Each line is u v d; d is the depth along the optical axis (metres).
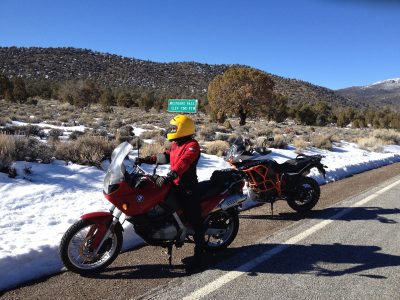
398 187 10.86
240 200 5.64
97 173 9.77
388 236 6.54
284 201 8.98
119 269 5.04
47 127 22.09
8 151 9.53
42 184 8.27
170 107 14.80
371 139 25.20
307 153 17.86
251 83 44.78
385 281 4.84
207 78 167.12
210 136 22.33
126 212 4.76
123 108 63.50
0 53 155.00
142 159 5.25
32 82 110.00
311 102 150.25
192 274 4.92
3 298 4.24
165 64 183.88
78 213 6.96
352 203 8.82
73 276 4.80
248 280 4.77
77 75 147.00
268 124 49.09
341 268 5.20
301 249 5.86
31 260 4.89
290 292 4.49
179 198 5.13
